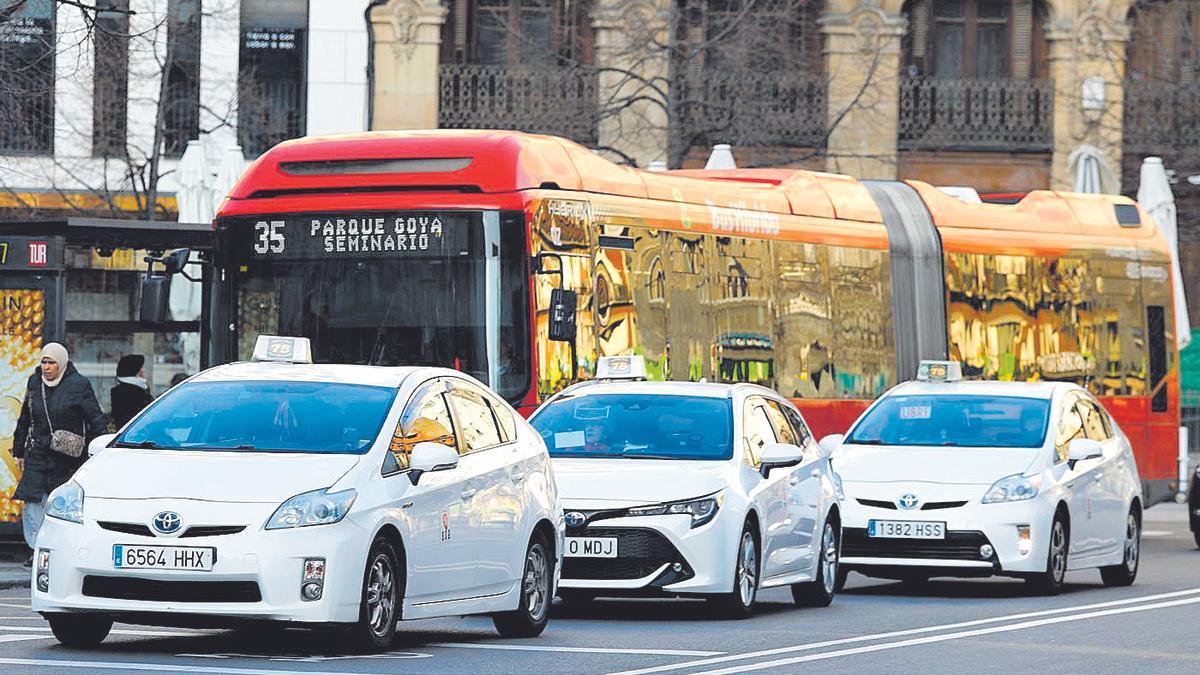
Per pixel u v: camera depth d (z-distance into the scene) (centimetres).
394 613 2877
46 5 7000
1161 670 2956
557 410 3869
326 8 8988
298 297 4438
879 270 5550
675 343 4775
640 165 9131
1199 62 9800
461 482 3031
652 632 3409
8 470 4772
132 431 2989
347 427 2938
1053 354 5994
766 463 3753
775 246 5181
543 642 3194
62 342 4747
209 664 2741
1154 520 7619
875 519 4200
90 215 8444
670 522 3519
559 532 3344
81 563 2759
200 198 7094
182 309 5981
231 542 2728
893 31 9544
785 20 9169
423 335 4356
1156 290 6400
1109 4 9794
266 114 8931
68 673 2625
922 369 4678
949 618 3762
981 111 9719
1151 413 6334
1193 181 9675
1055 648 3234
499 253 4344
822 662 2977
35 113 7688
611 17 9194
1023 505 4188
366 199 4412
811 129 9388
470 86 9181
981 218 5875
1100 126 9725
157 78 8450
